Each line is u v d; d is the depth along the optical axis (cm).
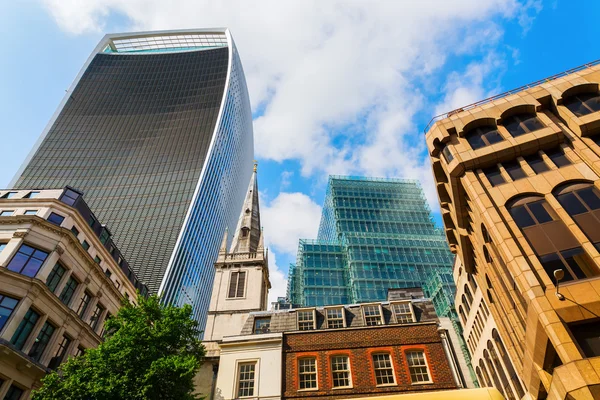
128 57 19250
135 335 2319
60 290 3569
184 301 10725
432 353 2684
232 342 2902
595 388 1611
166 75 18500
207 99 17225
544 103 2836
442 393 1349
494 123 2912
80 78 17512
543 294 1961
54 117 15462
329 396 2545
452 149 2931
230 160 17312
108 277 4425
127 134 15262
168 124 15975
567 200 2277
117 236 11375
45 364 3247
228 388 2675
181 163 14200
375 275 8969
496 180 2628
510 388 3772
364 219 10738
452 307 7031
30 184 12850
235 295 4244
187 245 11600
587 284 1909
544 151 2608
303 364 2762
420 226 10744
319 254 9731
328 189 12450
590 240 2056
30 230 3469
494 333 3988
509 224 2319
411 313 2989
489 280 3166
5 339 2895
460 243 3362
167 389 2136
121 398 2039
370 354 2727
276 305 5378
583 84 2714
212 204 14375
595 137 2478
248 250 5012
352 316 3067
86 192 12838
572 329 1838
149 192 13000
